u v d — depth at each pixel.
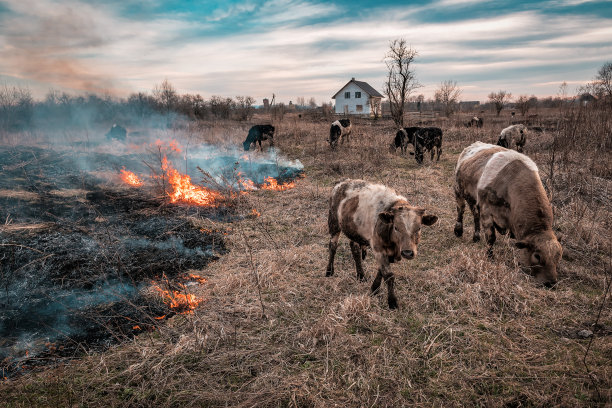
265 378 3.45
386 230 4.25
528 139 15.72
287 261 5.91
